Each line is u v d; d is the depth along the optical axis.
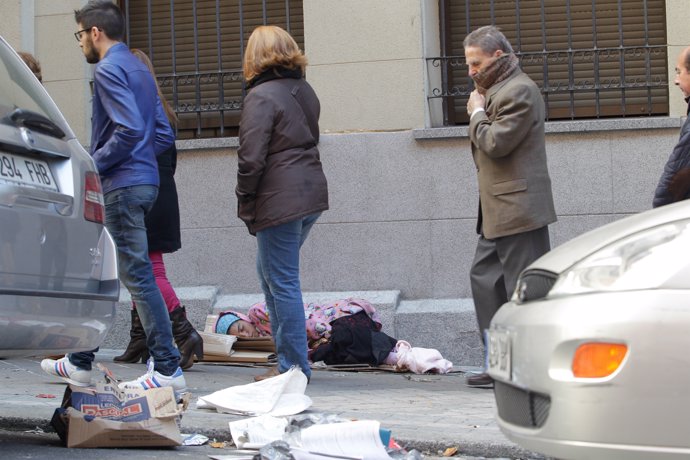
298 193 7.04
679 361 3.78
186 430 6.21
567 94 11.01
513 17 11.11
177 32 11.70
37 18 11.43
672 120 10.26
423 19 10.76
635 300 3.87
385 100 10.77
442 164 10.63
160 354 7.06
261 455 5.18
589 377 3.87
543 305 4.17
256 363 9.58
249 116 6.99
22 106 5.46
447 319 10.30
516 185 7.55
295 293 7.07
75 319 5.53
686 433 3.77
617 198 10.38
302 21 11.41
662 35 10.82
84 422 5.74
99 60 7.36
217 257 11.02
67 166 5.66
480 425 6.37
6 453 5.53
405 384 8.55
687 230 4.03
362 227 10.77
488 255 7.98
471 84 11.02
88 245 5.70
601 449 3.84
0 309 5.00
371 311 10.00
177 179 11.09
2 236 5.06
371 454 5.29
